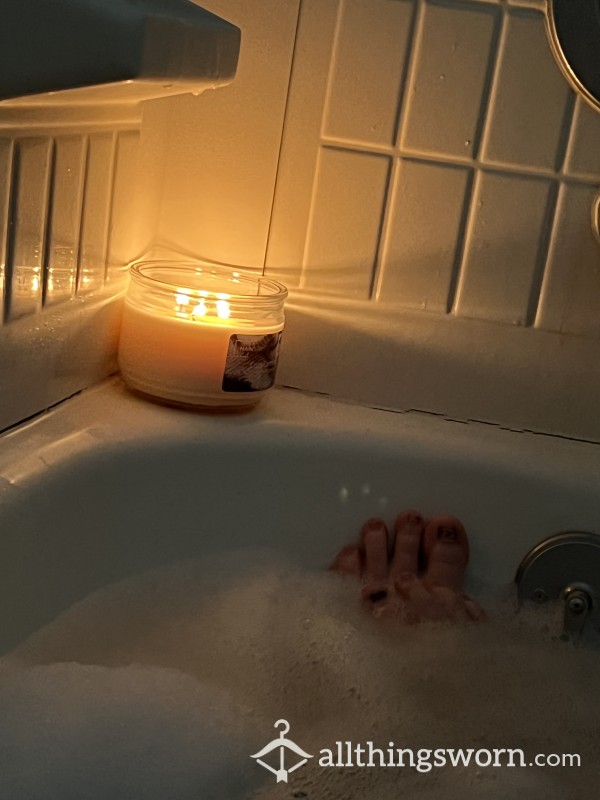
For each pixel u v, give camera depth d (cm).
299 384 117
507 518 107
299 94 110
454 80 108
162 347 104
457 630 103
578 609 104
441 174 110
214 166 113
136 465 97
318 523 108
